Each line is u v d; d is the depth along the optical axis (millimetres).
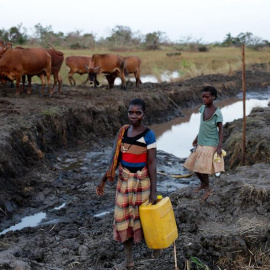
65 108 11281
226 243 4672
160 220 3986
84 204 7406
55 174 8719
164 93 16500
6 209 7023
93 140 11320
